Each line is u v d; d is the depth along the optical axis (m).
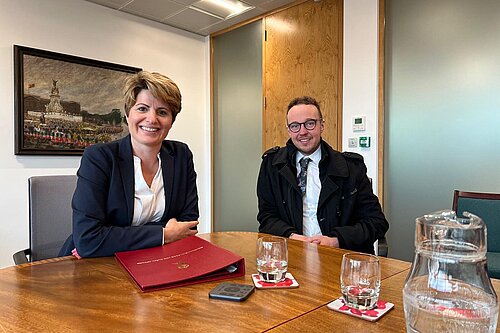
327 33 3.08
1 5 2.73
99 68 3.29
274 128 3.52
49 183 1.59
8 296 0.75
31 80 2.86
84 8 3.22
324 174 1.71
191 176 1.48
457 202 2.23
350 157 1.79
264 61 3.59
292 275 0.92
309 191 1.75
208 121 4.21
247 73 3.78
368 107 2.78
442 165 2.47
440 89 2.47
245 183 3.84
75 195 1.16
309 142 1.71
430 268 0.60
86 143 3.20
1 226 2.77
